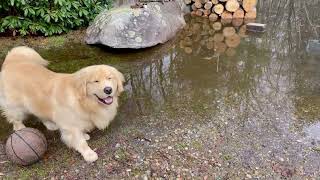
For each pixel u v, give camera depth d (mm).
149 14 3260
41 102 1759
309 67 2883
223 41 3479
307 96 2426
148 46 3145
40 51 2965
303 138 1983
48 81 1764
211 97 2426
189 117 2180
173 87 2561
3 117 2121
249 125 2102
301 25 3938
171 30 3518
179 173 1726
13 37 3131
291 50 3242
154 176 1705
